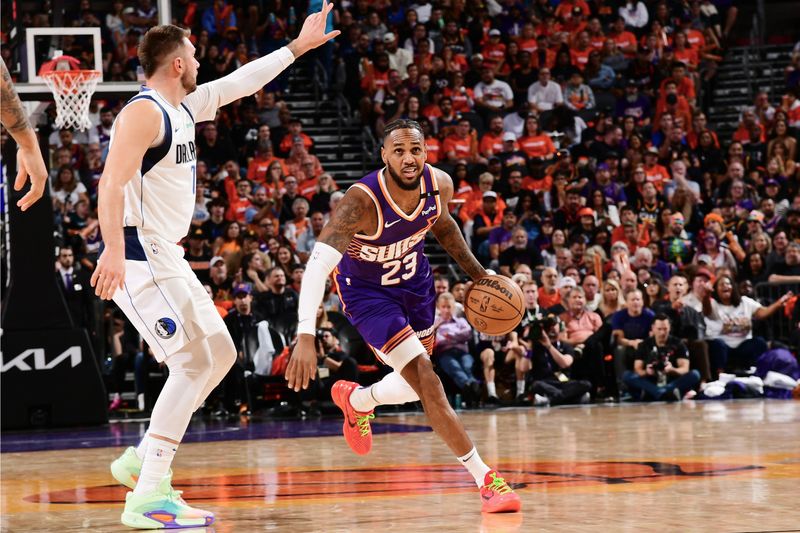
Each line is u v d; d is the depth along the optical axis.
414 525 4.94
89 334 15.50
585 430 10.64
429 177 5.82
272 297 15.62
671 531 4.58
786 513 5.08
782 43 29.14
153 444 5.34
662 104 23.20
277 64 6.19
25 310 13.77
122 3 22.94
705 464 7.38
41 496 6.68
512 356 15.66
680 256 18.81
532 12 25.36
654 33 24.95
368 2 24.84
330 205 18.56
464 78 23.34
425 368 5.68
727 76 26.77
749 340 16.38
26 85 12.50
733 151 21.73
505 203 20.02
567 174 20.52
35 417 13.70
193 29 23.83
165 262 5.45
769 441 9.01
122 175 5.13
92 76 12.59
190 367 5.46
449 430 5.47
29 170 5.21
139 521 5.20
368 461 8.31
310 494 6.32
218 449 9.88
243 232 17.44
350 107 23.38
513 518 5.11
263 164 20.31
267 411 14.94
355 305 5.99
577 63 24.58
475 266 6.36
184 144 5.52
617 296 16.56
